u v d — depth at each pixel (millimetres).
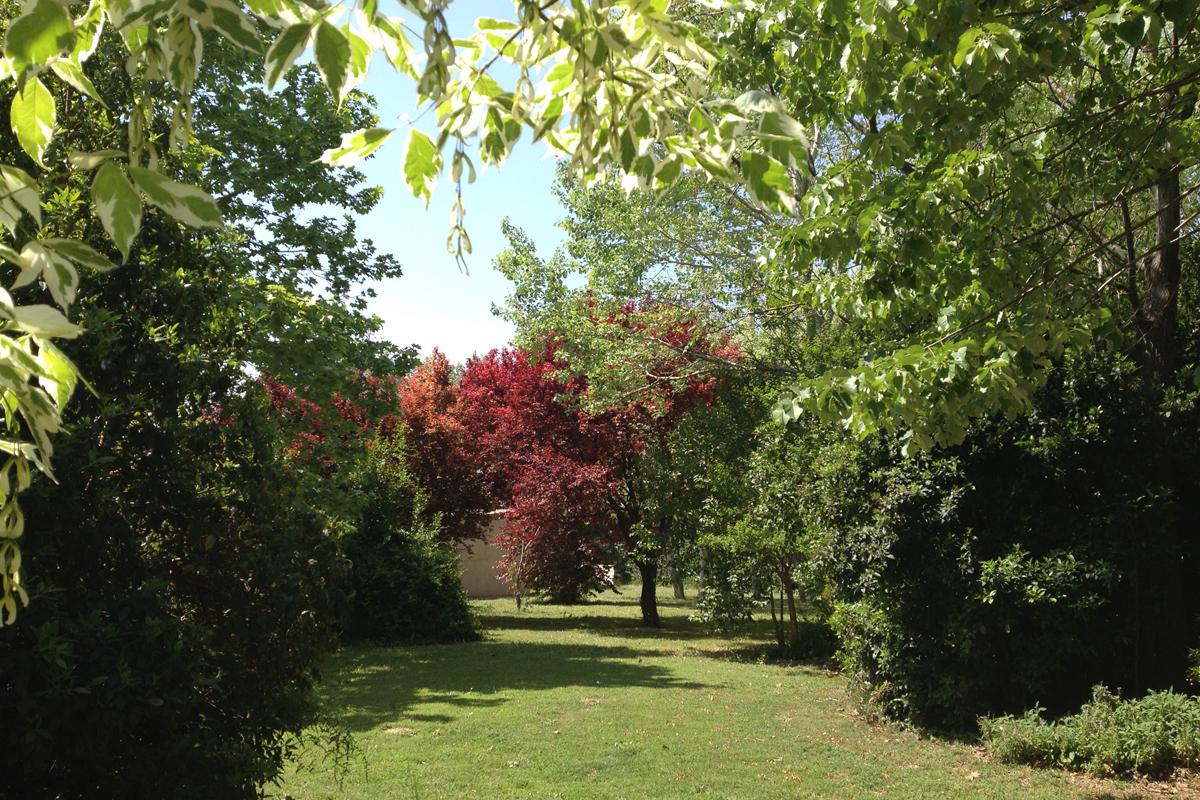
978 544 9125
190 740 3605
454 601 18703
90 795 3412
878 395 5141
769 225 14859
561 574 22703
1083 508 9086
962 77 5004
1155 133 5633
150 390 4078
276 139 12695
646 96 1808
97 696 3117
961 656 9039
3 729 3059
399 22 1564
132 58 1515
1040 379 5461
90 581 3625
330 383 11070
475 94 1800
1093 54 4598
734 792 6992
